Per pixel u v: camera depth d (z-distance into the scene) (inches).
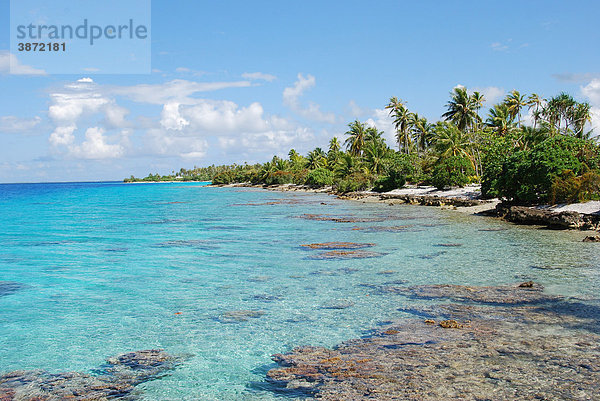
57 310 522.6
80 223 1585.9
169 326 456.1
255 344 399.5
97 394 311.6
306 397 295.6
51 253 940.6
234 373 340.8
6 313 514.6
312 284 622.2
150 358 374.0
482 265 727.7
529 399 283.0
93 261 842.2
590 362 337.1
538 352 358.3
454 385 303.1
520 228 1208.8
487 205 1768.0
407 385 304.8
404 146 3531.0
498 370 326.3
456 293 552.7
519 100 2797.7
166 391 315.0
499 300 516.1
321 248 943.7
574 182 1270.9
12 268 781.9
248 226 1409.9
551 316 451.5
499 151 1931.6
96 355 383.9
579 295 527.2
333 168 4471.0
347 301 531.2
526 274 651.5
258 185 5841.5
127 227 1435.8
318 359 359.3
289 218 1656.0
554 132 2053.4
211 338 417.7
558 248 869.8
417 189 2603.3
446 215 1646.2
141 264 804.0
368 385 307.1
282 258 834.8
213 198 3282.5
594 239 940.6
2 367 361.7
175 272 727.7
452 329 419.8
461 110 2783.0
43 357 381.4
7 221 1681.8
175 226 1445.6
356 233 1187.9
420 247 931.3
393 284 610.2
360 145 3937.0
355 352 370.3
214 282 650.2
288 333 425.1
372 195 2760.8
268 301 540.1
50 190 6274.6
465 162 2283.5
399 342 390.0
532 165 1385.3
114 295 587.5
